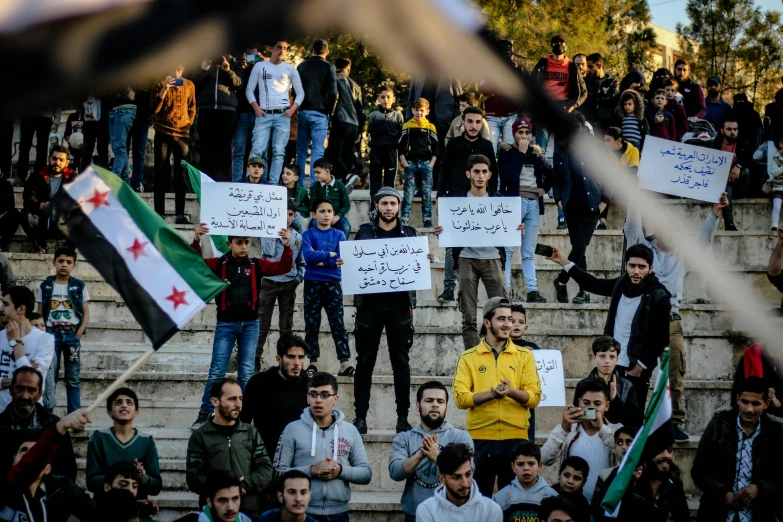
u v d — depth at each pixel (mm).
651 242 11172
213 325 12578
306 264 11414
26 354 9828
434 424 8789
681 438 10812
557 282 13359
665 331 9742
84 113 15695
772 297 14062
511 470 9188
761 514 8656
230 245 10891
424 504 7812
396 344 10711
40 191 14828
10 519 7434
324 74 15680
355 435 9078
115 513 7398
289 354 9523
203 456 8633
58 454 8641
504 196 11734
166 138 14914
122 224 5156
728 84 24484
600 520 8336
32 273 13930
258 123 15352
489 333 9469
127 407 8953
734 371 12320
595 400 8820
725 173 11328
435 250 14633
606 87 15477
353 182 15773
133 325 12680
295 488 7887
